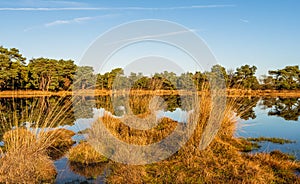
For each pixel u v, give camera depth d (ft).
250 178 15.90
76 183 17.52
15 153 18.49
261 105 63.36
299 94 107.96
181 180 16.42
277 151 22.17
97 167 20.29
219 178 16.37
